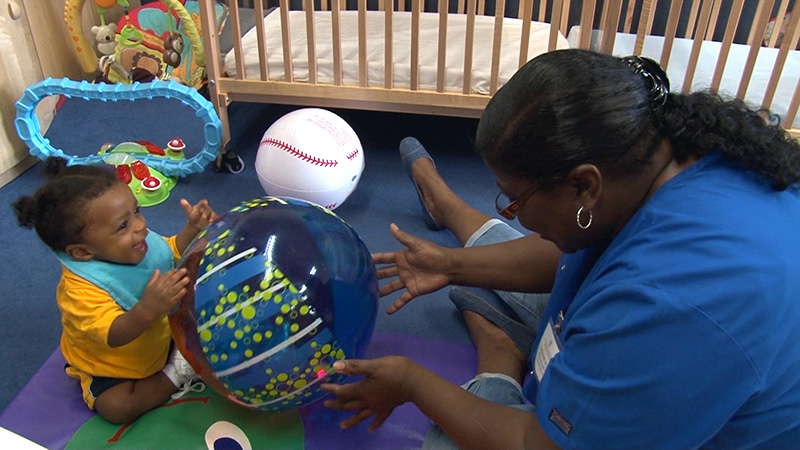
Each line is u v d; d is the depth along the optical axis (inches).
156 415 48.3
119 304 47.0
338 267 40.9
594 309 30.2
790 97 76.2
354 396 41.2
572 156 28.1
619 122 27.9
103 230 45.3
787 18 88.8
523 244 50.3
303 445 46.4
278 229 40.9
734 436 30.6
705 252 27.5
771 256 27.3
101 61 95.7
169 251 52.4
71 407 49.2
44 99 87.5
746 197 29.1
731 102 31.3
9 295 61.2
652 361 27.4
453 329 58.2
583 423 30.5
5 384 52.3
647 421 28.6
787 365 28.0
